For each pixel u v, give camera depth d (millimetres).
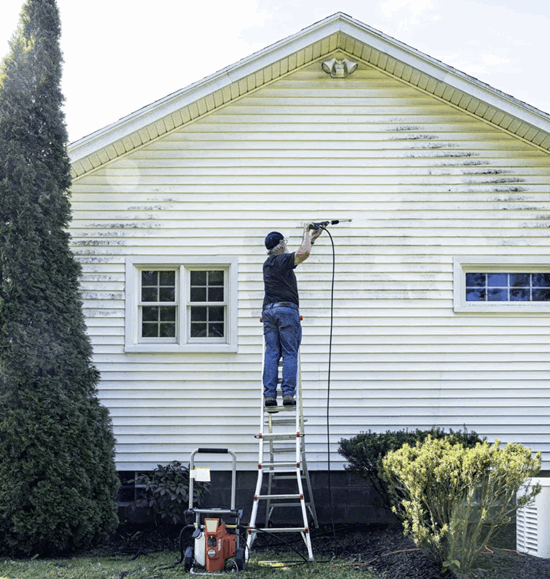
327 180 9273
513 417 9055
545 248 9195
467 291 9344
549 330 9180
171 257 9203
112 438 8078
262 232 9227
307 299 9141
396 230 9219
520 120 8883
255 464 8984
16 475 7289
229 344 9102
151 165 9281
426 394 9062
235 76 8820
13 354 7320
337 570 6652
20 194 7613
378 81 9375
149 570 6715
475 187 9273
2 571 6699
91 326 9117
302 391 9039
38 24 7984
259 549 7664
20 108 7758
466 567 6125
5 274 7480
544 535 6648
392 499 7504
